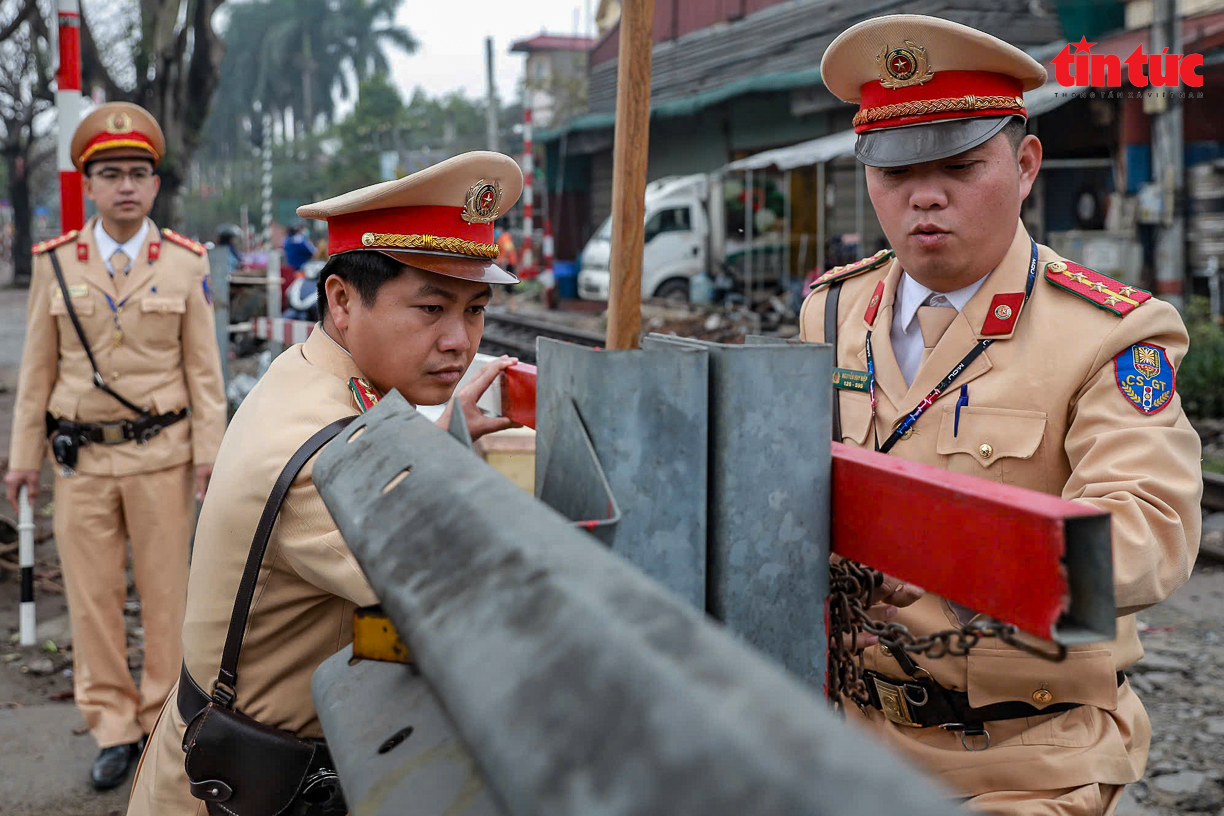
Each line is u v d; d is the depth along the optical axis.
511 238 25.70
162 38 16.64
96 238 3.74
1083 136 12.08
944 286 1.78
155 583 3.71
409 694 0.90
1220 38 10.70
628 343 2.01
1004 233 1.70
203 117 17.25
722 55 19.33
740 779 0.34
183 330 3.79
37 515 6.65
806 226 17.28
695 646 0.40
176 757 1.64
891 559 0.92
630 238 2.00
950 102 1.64
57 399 3.71
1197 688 3.98
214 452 3.79
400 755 0.79
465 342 1.64
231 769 1.50
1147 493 1.46
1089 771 1.59
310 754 1.52
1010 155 1.68
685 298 18.22
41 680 4.30
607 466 0.90
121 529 3.72
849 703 1.80
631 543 0.91
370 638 0.93
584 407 0.91
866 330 1.90
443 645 0.51
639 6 1.94
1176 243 10.91
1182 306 10.72
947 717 1.66
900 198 1.72
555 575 0.49
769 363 0.93
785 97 17.41
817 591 0.99
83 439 3.63
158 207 16.94
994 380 1.71
